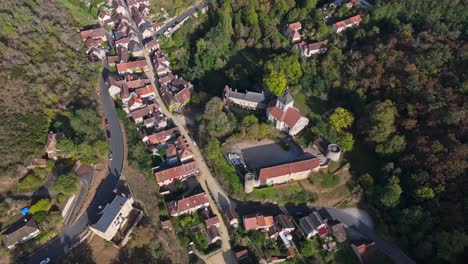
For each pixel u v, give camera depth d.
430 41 167.00
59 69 163.12
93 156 141.12
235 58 189.00
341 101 164.88
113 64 183.12
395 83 155.12
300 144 150.88
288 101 147.62
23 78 148.62
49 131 142.38
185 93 167.88
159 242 125.81
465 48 158.88
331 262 126.50
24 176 129.75
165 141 155.75
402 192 134.50
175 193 140.50
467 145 129.00
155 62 184.00
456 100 143.75
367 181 139.00
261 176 138.25
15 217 120.19
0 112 137.62
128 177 139.38
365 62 165.75
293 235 133.25
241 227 133.12
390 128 143.12
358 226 135.88
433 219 124.31
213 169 146.62
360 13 194.62
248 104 161.62
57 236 120.56
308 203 142.12
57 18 186.75
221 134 152.12
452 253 115.81
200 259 127.00
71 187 125.62
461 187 125.44
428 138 137.00
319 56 179.88
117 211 121.81
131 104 162.75
